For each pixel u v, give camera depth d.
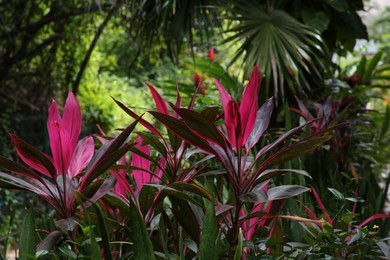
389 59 9.32
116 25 6.37
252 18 3.99
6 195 6.16
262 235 1.60
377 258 1.83
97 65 8.52
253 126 1.48
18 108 7.53
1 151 6.90
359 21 4.34
